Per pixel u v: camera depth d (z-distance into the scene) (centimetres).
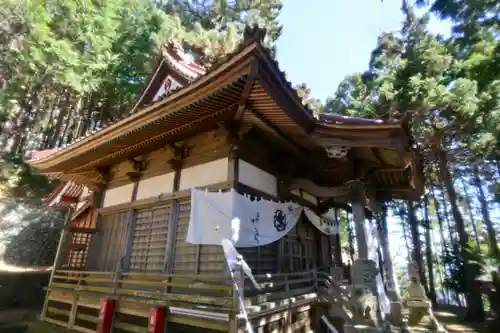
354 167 616
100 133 622
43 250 1355
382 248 855
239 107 458
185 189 622
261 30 330
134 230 709
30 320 819
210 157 605
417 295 767
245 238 524
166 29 1655
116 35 1559
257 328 452
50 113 1891
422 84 1293
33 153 873
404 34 1839
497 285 979
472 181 1928
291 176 691
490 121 1197
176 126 570
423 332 686
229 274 495
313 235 880
